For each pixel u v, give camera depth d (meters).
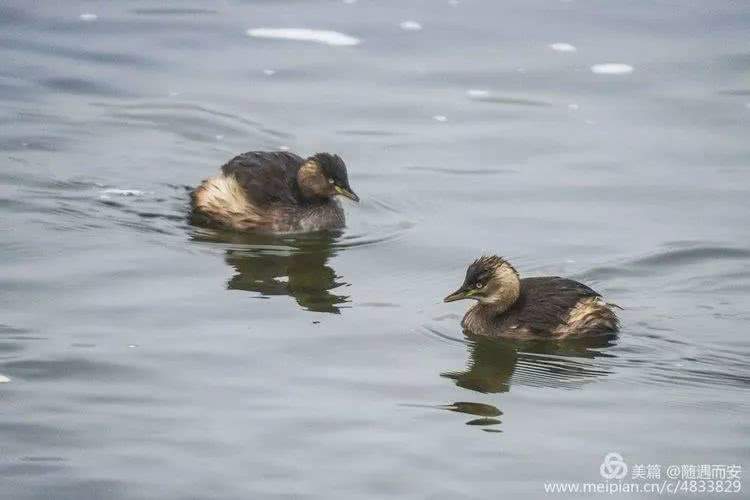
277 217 18.45
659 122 22.20
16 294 15.74
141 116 22.09
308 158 18.89
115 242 17.61
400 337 15.05
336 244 17.95
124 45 24.81
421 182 20.00
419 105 22.83
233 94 23.05
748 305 15.77
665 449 12.54
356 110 22.61
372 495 11.61
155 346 14.52
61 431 12.62
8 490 11.56
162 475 11.88
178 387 13.61
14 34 25.02
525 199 19.30
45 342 14.51
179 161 20.61
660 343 14.88
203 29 25.69
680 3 27.09
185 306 15.66
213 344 14.66
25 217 18.19
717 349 14.70
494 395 13.68
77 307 15.48
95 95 22.80
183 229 18.34
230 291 16.17
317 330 15.14
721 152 21.00
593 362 14.55
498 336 15.23
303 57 24.62
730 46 25.06
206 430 12.73
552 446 12.59
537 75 23.97
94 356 14.21
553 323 15.19
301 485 11.76
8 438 12.45
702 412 13.30
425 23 26.19
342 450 12.41
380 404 13.41
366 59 24.61
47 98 22.55
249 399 13.41
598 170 20.33
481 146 21.28
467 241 17.84
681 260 17.03
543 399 13.61
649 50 24.95
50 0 26.70
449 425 12.97
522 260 17.11
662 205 19.02
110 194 19.30
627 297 16.02
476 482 11.87
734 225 18.22
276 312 15.59
